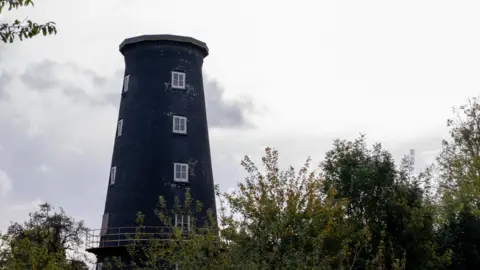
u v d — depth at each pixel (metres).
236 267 18.84
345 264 28.89
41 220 46.94
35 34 11.77
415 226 31.62
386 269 30.66
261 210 25.34
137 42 42.81
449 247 34.78
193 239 23.06
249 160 28.53
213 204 41.22
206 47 44.62
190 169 40.50
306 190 28.48
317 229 25.59
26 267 26.39
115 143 42.41
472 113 41.72
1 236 25.69
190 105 42.25
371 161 34.62
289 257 20.36
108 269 36.78
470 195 36.84
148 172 39.59
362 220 32.12
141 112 41.34
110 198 40.91
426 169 34.88
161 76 42.09
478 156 38.88
